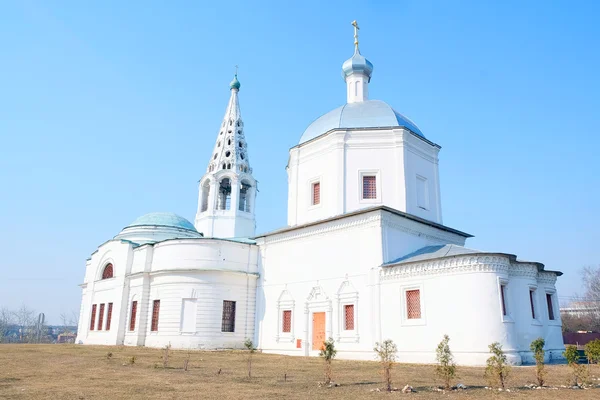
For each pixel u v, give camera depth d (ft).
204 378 52.95
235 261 117.19
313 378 54.29
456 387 46.14
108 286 137.90
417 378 54.60
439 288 81.97
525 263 89.51
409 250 97.66
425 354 80.53
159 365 67.56
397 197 102.12
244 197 172.76
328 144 109.60
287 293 107.65
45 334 371.97
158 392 41.88
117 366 65.26
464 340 77.15
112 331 129.18
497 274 79.05
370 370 64.95
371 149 106.22
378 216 92.53
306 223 105.70
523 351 83.35
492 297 77.61
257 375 57.31
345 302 94.53
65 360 73.31
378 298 89.15
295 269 107.55
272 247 115.96
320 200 108.27
